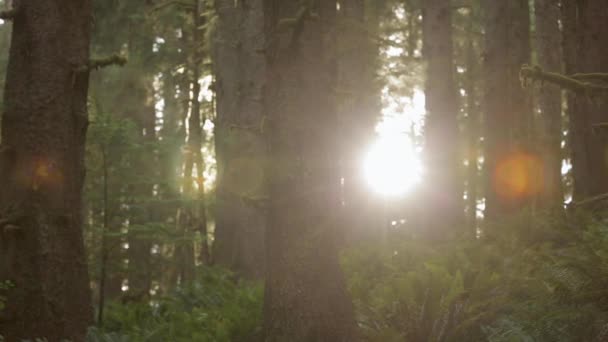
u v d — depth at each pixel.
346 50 8.75
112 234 10.51
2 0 22.59
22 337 8.22
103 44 22.55
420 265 10.53
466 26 24.31
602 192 11.18
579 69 11.34
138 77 22.39
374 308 8.48
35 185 8.28
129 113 21.88
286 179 7.34
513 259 9.30
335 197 7.50
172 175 11.68
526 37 13.45
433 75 16.38
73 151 8.62
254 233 13.82
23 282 8.26
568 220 10.52
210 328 9.03
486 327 7.62
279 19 7.47
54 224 8.37
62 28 8.55
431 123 16.20
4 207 8.34
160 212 14.28
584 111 11.46
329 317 7.26
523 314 7.42
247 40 14.66
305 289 7.23
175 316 10.15
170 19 22.12
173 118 24.55
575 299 7.25
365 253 12.06
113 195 10.88
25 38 8.48
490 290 8.38
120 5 22.11
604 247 8.03
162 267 15.13
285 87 7.43
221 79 15.67
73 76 8.60
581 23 11.32
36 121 8.38
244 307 9.62
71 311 8.45
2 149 8.41
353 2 17.17
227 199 13.89
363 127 16.89
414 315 8.05
